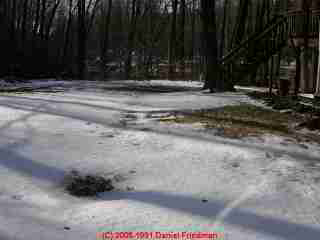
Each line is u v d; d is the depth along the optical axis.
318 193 4.37
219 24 48.44
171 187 4.52
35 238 3.30
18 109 8.89
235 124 7.87
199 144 6.18
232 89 15.68
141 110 9.59
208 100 11.80
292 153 5.89
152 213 3.82
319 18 12.33
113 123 7.75
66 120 7.85
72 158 5.46
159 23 42.25
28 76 27.42
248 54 15.41
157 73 33.00
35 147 5.88
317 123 7.70
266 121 8.37
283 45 14.69
